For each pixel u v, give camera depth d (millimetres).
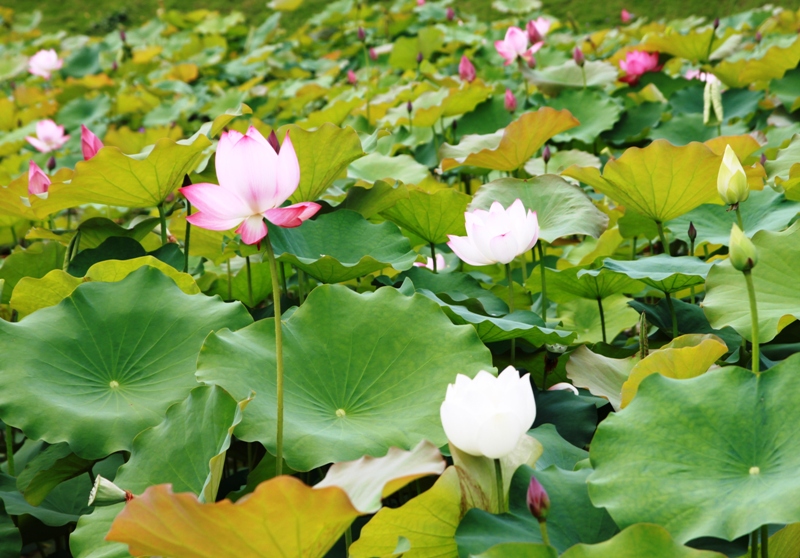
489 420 1437
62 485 2555
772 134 4031
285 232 2547
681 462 1423
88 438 1848
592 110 4660
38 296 2432
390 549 1545
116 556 1633
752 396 1472
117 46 11719
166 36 11898
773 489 1312
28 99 8383
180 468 1704
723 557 1231
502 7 10188
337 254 2615
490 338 2256
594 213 2652
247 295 3242
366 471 1429
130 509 1205
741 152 3018
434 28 7867
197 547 1282
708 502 1346
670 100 4957
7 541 1946
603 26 12430
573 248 3539
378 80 7168
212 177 2801
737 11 11445
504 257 2211
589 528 1464
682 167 2475
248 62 9234
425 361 1912
